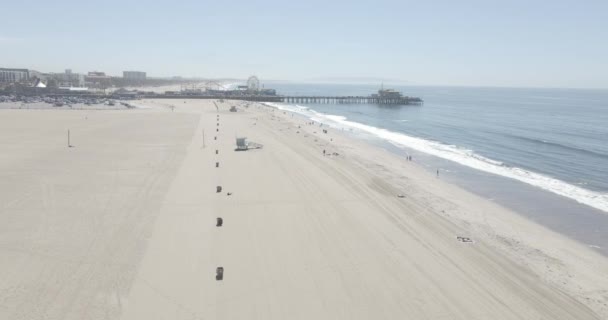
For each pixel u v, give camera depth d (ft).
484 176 121.08
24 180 97.91
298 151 143.84
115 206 81.00
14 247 62.13
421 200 91.25
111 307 47.57
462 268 58.75
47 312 46.21
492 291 52.80
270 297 50.37
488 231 74.33
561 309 49.42
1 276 53.78
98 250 61.82
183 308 47.67
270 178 104.42
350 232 70.64
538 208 92.22
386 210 82.84
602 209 92.07
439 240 68.69
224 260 59.72
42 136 165.17
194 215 77.25
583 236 76.28
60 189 91.35
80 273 55.01
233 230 70.59
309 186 98.02
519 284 55.01
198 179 102.32
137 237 66.90
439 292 52.08
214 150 141.38
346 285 53.31
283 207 82.53
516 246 68.13
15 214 75.51
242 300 49.60
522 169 131.54
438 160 143.13
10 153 129.08
